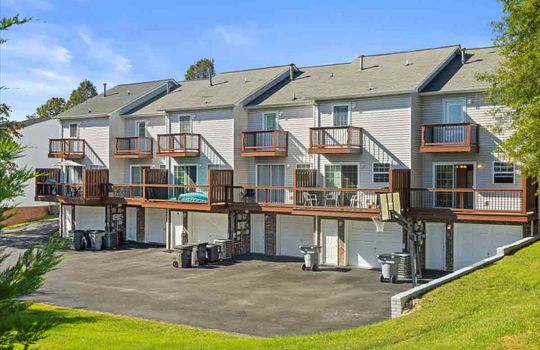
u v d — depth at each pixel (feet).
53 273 79.46
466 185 80.64
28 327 13.34
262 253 98.02
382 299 61.36
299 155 94.58
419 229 79.77
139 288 68.28
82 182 117.91
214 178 91.76
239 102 97.86
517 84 53.42
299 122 94.79
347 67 104.42
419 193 80.23
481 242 76.84
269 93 102.58
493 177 76.79
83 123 122.21
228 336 44.29
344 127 83.82
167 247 105.29
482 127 77.87
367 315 53.88
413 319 41.57
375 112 84.53
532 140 50.03
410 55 98.02
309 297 62.54
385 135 83.51
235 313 54.90
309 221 93.09
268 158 97.91
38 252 14.02
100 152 118.93
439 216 75.66
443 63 89.66
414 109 81.76
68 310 54.49
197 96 109.70
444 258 79.61
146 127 115.96
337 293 64.80
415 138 82.02
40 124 155.74
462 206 75.20
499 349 28.53
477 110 78.48
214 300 61.11
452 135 78.07
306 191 86.74
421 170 83.20
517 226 73.87
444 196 80.07
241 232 97.45
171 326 48.03
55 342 38.60
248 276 76.69
